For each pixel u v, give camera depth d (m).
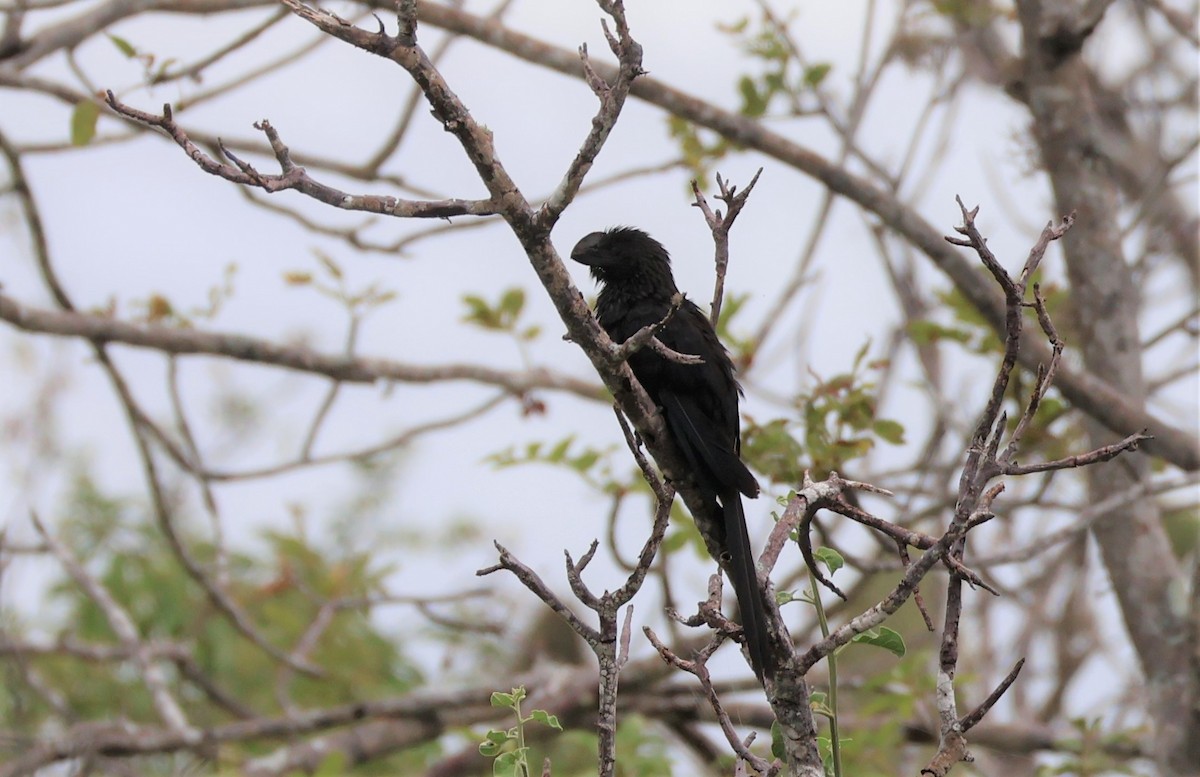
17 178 13.21
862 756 11.89
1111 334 11.80
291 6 5.38
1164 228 14.19
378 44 5.41
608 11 5.47
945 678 5.52
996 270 5.27
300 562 15.24
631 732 11.29
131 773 12.80
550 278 5.91
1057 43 12.15
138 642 13.64
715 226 6.75
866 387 10.96
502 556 5.44
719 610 5.88
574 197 5.73
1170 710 10.67
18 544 14.53
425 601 13.59
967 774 12.31
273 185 5.43
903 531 5.95
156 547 16.02
